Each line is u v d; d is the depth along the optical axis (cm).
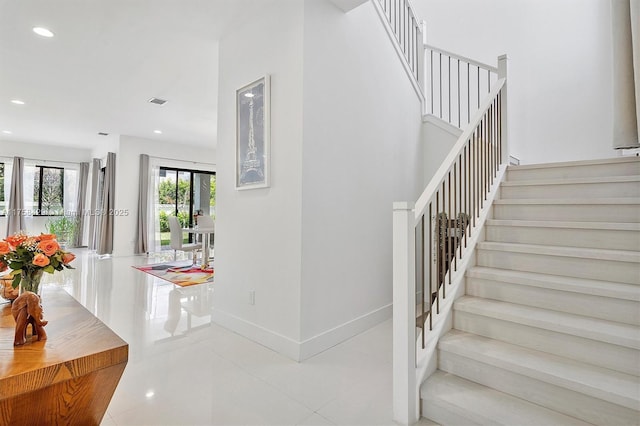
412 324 162
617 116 243
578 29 406
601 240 208
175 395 187
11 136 700
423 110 407
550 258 207
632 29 215
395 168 344
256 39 274
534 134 432
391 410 174
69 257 180
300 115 236
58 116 555
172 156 779
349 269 277
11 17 278
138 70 377
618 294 167
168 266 592
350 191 279
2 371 114
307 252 238
